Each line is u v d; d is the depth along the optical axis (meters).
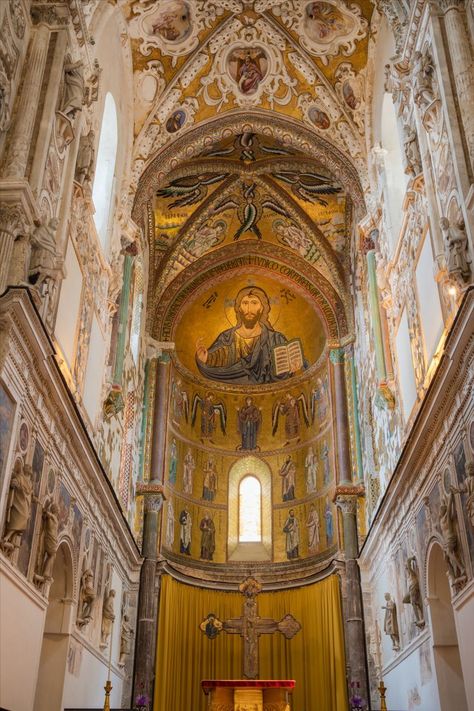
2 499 10.05
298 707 24.03
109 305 18.81
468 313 10.73
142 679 22.28
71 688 14.52
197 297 29.69
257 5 20.58
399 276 18.17
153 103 21.69
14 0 12.30
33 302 10.41
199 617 25.59
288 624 25.14
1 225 10.88
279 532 27.73
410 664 16.98
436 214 13.99
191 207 27.03
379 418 21.80
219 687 19.55
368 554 22.77
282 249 29.09
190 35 20.97
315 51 21.31
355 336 26.97
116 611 20.89
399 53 16.23
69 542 14.33
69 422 13.36
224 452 29.27
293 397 29.72
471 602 11.37
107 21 17.22
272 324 30.42
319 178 25.61
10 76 12.05
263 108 23.03
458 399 12.24
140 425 26.00
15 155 11.66
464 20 13.85
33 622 11.31
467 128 12.62
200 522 27.56
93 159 16.12
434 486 14.28
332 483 26.36
